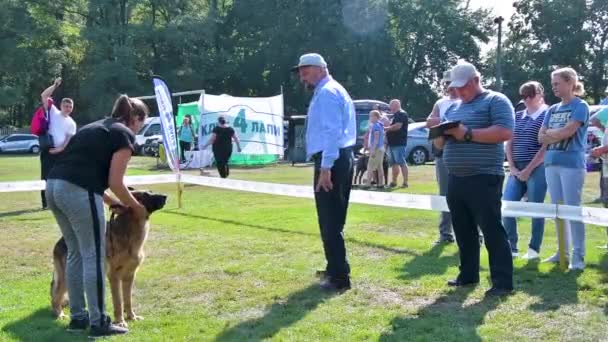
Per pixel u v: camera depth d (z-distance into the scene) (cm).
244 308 539
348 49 4922
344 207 583
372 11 4866
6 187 1130
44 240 866
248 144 2323
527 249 757
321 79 570
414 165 2302
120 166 456
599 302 526
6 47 4506
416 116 5175
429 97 5294
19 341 464
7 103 4578
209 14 5022
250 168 2234
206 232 896
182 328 487
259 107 2370
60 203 451
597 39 5109
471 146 548
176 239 846
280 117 2441
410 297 560
